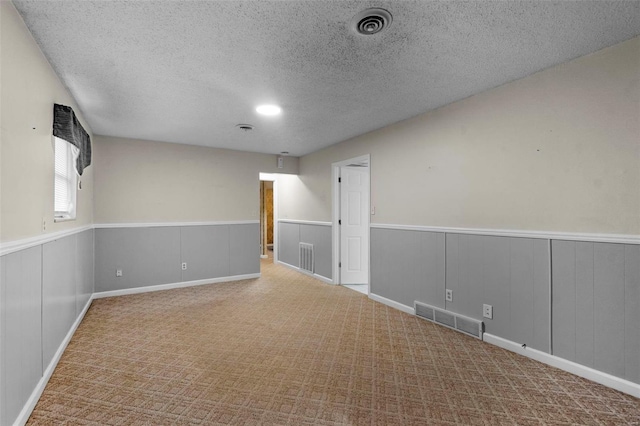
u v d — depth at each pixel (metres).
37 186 2.04
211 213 5.24
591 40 2.05
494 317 2.83
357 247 5.30
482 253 2.92
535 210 2.54
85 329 3.18
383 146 4.05
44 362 2.15
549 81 2.44
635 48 2.03
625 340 2.07
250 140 4.75
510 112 2.69
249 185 5.62
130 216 4.59
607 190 2.16
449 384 2.18
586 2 1.67
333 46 2.09
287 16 1.77
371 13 1.74
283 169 6.01
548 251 2.45
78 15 1.74
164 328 3.22
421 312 3.53
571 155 2.33
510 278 2.70
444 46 2.10
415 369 2.39
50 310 2.28
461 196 3.10
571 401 1.98
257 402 1.98
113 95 2.91
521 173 2.62
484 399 2.01
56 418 1.82
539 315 2.51
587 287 2.25
